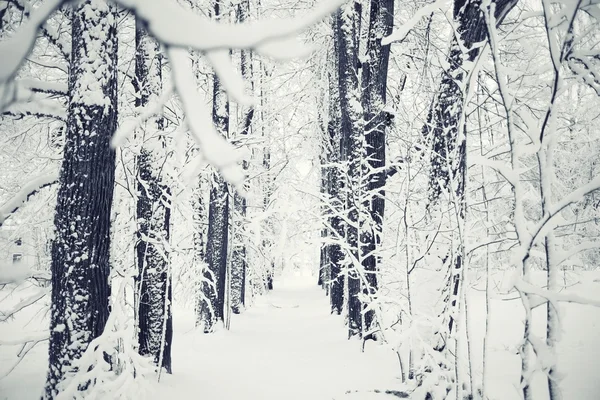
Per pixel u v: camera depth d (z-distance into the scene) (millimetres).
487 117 4895
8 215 4457
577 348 5539
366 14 10977
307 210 8180
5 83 748
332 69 12789
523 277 2645
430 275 4762
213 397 5664
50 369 3996
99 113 4125
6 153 7582
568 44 2357
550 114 2549
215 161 816
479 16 4336
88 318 4035
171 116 6664
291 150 14625
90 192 4082
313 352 8102
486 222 3756
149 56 6492
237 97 817
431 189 5109
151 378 6023
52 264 4117
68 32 5766
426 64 5004
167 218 6734
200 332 10445
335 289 13156
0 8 3240
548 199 2545
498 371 5047
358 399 5148
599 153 7551
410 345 4434
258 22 813
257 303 19266
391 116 8203
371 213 7691
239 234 14922
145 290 6422
